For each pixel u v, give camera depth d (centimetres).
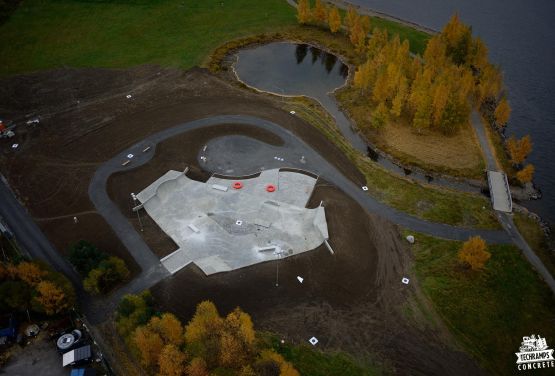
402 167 10919
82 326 7319
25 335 7188
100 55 14112
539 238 9275
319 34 16050
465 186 10462
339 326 7444
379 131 11838
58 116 11762
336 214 9419
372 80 12625
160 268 8206
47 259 8306
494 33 16388
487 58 14675
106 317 7469
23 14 15562
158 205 9431
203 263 8306
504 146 11556
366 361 7012
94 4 16475
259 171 10388
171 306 7594
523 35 16300
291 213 9362
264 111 12306
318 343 7200
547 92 13638
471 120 12338
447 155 11188
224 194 9719
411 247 8862
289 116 12188
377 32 13938
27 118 11669
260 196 9725
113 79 13175
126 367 6844
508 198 10088
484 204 9962
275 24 16450
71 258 7906
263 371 6278
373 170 10656
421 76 11788
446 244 8962
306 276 8162
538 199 10281
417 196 10031
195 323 6831
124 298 7219
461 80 11956
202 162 10531
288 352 7050
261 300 7750
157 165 10369
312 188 10006
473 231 9300
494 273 8450
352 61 14725
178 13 16488
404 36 15962
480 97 12394
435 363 7062
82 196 9556
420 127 11712
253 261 8381
